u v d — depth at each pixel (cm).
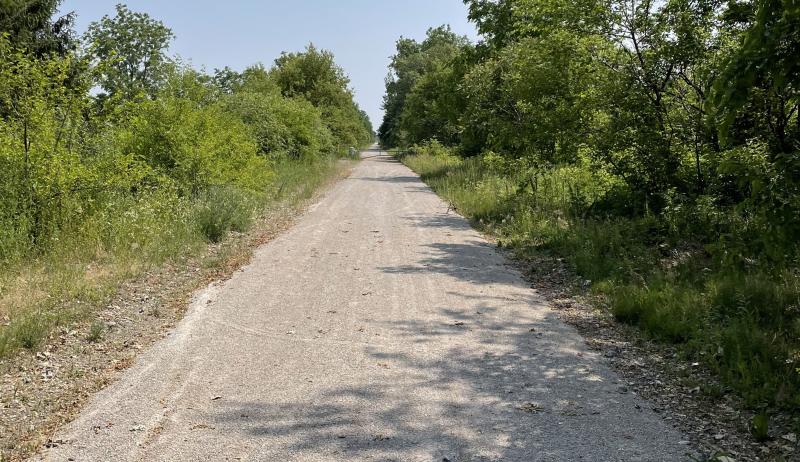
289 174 2348
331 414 461
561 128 1213
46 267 830
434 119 4378
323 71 5681
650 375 543
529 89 1297
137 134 1338
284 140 2900
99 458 395
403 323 688
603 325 684
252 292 816
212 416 457
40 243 901
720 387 504
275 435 428
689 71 1090
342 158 5616
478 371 549
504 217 1438
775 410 463
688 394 502
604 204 1241
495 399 490
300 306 753
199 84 1472
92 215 1001
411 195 2150
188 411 466
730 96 413
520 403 483
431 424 446
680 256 910
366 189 2381
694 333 614
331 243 1185
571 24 1159
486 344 621
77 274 810
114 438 423
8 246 849
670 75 1103
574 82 1219
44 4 2367
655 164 1121
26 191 920
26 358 564
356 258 1043
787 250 461
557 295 813
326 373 543
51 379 523
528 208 1374
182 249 1027
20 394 491
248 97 2580
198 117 1412
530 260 1019
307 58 5659
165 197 1222
